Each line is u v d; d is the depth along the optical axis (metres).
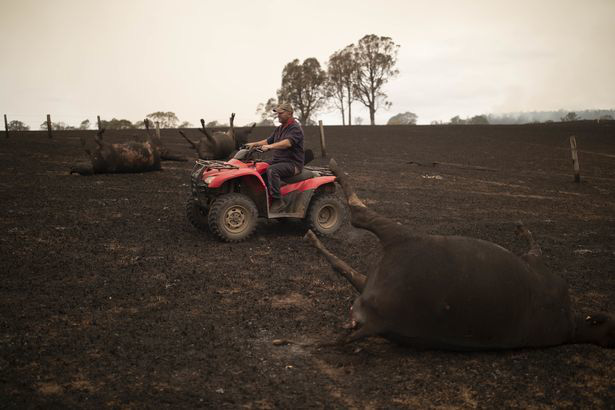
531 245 4.88
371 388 3.79
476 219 10.48
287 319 5.06
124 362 4.06
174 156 18.77
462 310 3.71
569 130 41.84
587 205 12.83
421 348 4.14
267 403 3.56
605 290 6.20
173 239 7.89
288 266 6.77
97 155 14.42
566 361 4.24
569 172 19.83
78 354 4.17
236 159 7.79
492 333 3.82
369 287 3.99
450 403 3.61
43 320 4.82
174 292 5.68
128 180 13.79
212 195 7.79
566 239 8.93
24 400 3.47
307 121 83.50
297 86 80.75
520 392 3.77
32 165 16.59
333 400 3.62
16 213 9.28
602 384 3.92
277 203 7.89
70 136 30.00
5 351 4.18
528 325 3.91
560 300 4.09
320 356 4.29
